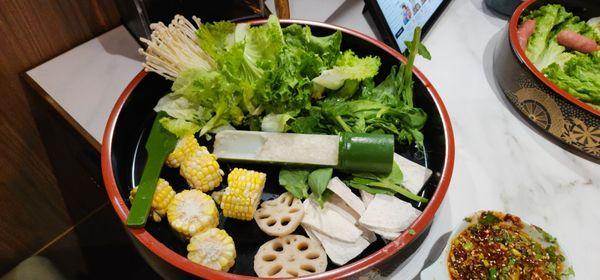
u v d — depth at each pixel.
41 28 0.44
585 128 0.39
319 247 0.33
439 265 0.31
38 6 0.42
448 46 0.51
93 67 0.46
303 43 0.41
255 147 0.37
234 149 0.37
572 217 0.38
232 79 0.37
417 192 0.36
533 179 0.40
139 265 0.60
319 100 0.40
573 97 0.39
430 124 0.40
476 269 0.31
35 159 0.53
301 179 0.36
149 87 0.40
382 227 0.33
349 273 0.29
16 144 0.49
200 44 0.40
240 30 0.40
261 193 0.36
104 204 0.63
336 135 0.37
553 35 0.49
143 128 0.40
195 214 0.32
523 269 0.31
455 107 0.45
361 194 0.36
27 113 0.48
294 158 0.36
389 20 0.45
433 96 0.39
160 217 0.34
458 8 0.55
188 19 0.45
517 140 0.43
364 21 0.51
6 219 0.54
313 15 0.51
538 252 0.32
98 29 0.49
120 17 0.49
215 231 0.32
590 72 0.44
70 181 0.58
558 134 0.42
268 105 0.38
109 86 0.44
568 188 0.40
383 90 0.40
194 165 0.35
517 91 0.44
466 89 0.47
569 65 0.45
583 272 0.35
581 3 0.49
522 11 0.48
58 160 0.55
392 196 0.35
